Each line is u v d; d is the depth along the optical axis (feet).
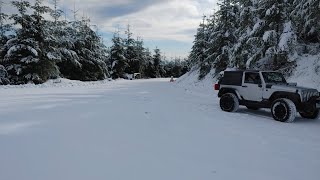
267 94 37.11
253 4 70.18
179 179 15.57
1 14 108.88
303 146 22.76
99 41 173.47
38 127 27.89
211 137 25.18
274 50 61.05
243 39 72.18
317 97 34.45
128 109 41.57
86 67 154.81
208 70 106.32
